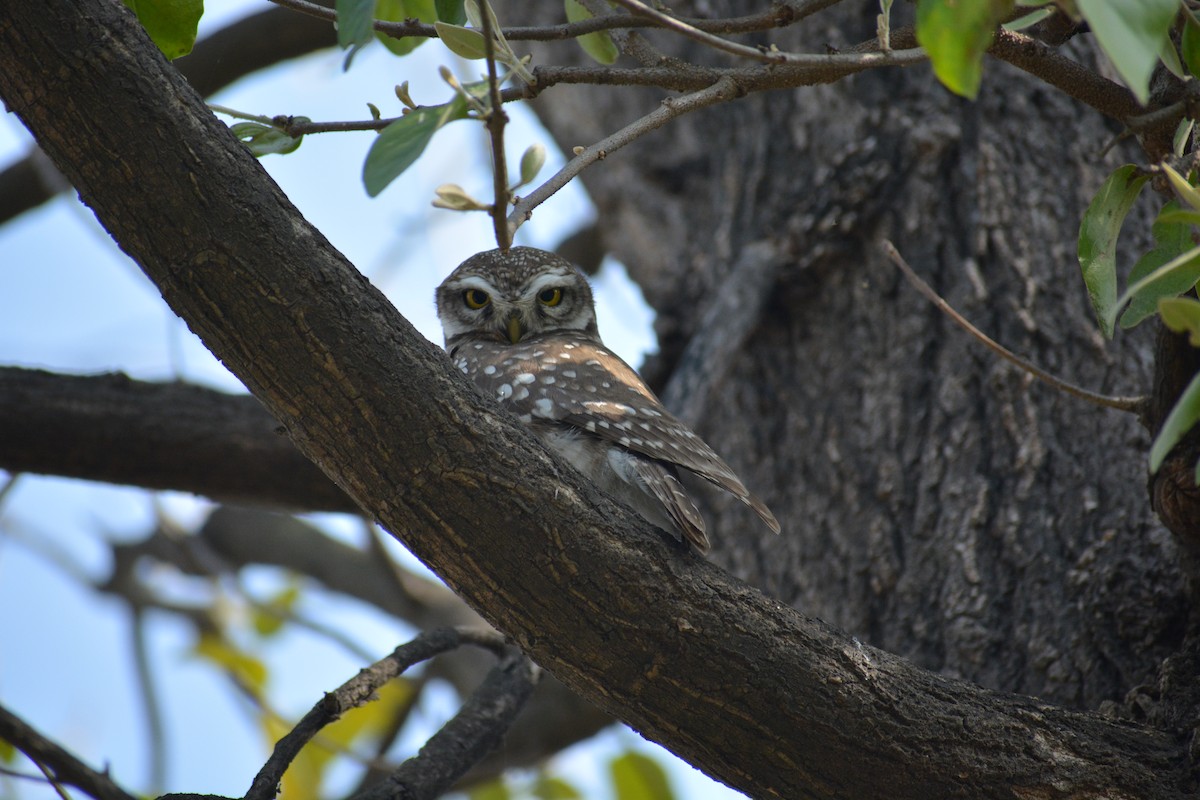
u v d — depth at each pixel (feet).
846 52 18.28
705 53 35.14
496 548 17.63
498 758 37.50
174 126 16.30
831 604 28.17
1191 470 19.83
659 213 36.81
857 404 29.91
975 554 26.37
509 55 16.93
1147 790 18.81
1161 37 11.84
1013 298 28.78
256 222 16.57
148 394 33.09
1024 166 30.19
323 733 40.04
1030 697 19.65
